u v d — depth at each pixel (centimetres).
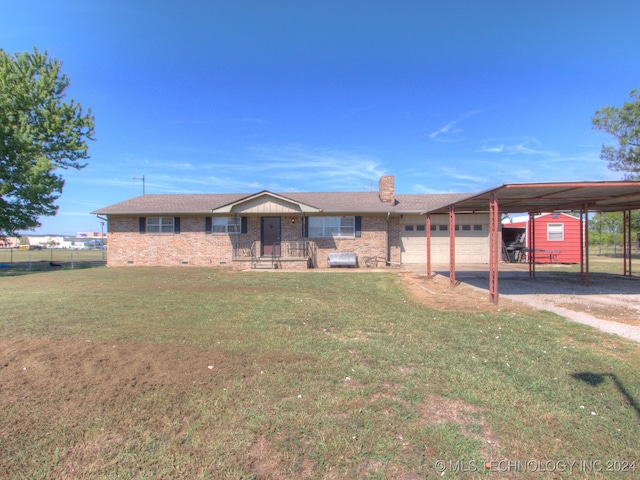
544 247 2277
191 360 465
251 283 1259
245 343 538
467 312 779
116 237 2089
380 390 379
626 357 485
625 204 1287
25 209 2217
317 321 682
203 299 927
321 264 2025
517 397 364
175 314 742
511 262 2253
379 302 895
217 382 398
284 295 997
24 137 2045
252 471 255
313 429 306
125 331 606
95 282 1307
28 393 372
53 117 2228
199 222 2056
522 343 545
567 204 1283
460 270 1805
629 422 318
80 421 318
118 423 315
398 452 276
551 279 1428
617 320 708
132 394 369
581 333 605
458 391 377
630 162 2108
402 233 2148
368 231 2033
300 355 484
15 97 2100
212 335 582
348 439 292
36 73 2233
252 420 320
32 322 671
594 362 461
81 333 594
